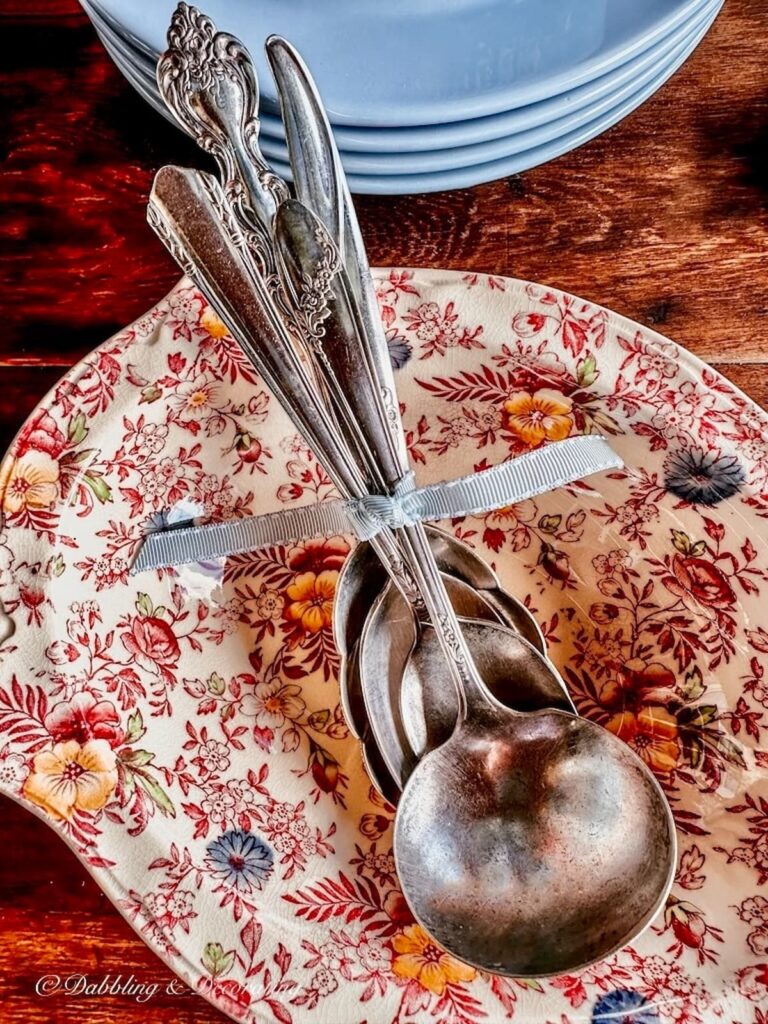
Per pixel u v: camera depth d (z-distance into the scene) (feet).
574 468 0.86
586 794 0.86
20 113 1.04
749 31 1.04
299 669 0.94
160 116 1.04
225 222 0.78
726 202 1.01
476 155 0.90
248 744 0.91
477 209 1.02
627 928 0.82
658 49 0.89
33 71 1.05
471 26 0.88
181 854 0.84
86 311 1.01
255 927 0.81
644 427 0.93
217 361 0.96
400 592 0.89
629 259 1.00
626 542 0.94
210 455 0.98
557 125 0.91
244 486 0.98
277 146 0.89
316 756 0.91
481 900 0.84
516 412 0.96
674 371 0.92
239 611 0.95
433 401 0.98
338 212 0.77
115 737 0.87
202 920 0.81
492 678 0.90
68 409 0.93
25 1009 0.83
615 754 0.86
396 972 0.80
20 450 0.92
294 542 0.97
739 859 0.84
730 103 1.03
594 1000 0.79
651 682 0.91
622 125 1.03
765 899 0.83
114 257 1.01
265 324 0.80
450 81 0.87
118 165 1.03
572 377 0.94
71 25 1.06
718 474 0.91
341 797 0.89
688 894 0.84
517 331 0.95
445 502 0.84
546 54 0.86
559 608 0.95
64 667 0.87
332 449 0.84
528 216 1.02
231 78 0.75
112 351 0.95
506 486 0.85
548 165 1.03
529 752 0.88
